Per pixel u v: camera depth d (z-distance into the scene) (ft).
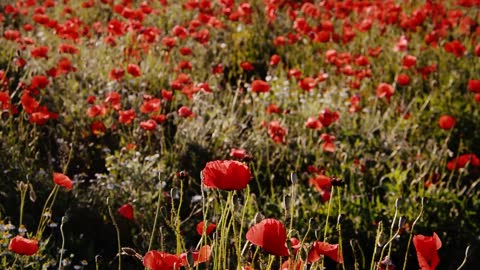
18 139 16.07
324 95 19.65
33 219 13.05
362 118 18.65
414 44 25.57
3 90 17.02
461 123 19.02
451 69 23.11
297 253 7.55
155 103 15.70
